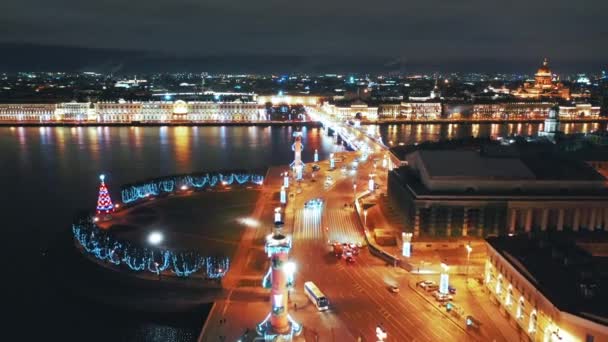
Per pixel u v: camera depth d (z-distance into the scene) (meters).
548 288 116.00
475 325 126.56
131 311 144.12
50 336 134.00
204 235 196.38
